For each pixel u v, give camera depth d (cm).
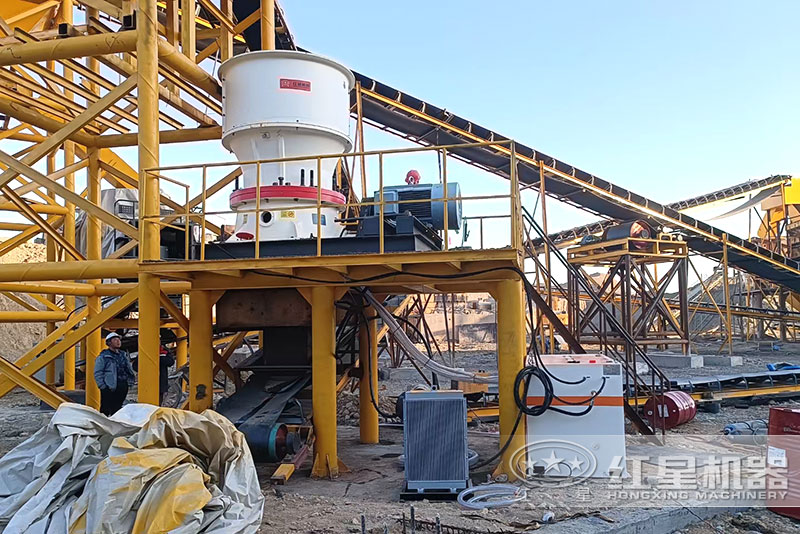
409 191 925
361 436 1070
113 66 1022
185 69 963
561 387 802
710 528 678
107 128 1220
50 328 1692
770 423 746
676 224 2881
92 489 498
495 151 2392
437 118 2292
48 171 1585
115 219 874
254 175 949
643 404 1331
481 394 1388
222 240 1158
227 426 619
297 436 821
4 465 531
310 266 777
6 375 877
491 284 851
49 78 984
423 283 820
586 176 2566
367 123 2325
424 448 723
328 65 962
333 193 955
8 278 892
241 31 1197
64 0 1318
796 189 4278
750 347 4044
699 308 3869
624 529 620
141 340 848
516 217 764
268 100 929
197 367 884
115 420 557
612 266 2409
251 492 585
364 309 1024
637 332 2200
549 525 616
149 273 839
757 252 3259
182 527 497
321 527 612
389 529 610
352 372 1057
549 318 928
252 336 1833
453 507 679
